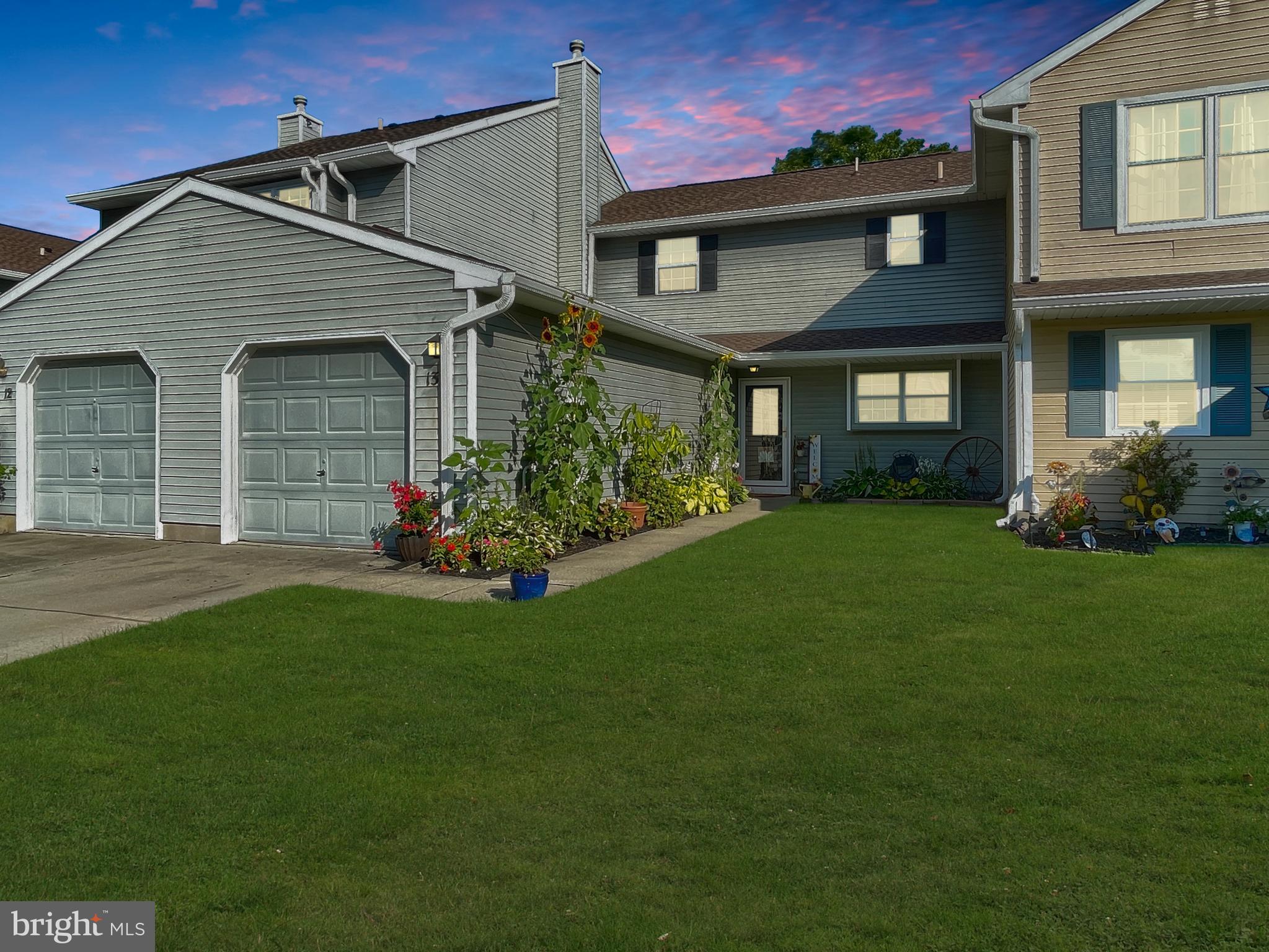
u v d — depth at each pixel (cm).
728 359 1600
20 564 962
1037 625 633
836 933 271
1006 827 336
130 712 477
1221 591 729
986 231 1691
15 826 346
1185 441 1102
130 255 1138
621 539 1116
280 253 1045
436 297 962
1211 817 339
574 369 1064
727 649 583
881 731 438
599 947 266
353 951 267
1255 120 1076
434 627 652
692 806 360
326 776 392
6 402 1230
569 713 471
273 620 673
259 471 1083
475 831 341
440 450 945
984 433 1648
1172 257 1106
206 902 293
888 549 984
